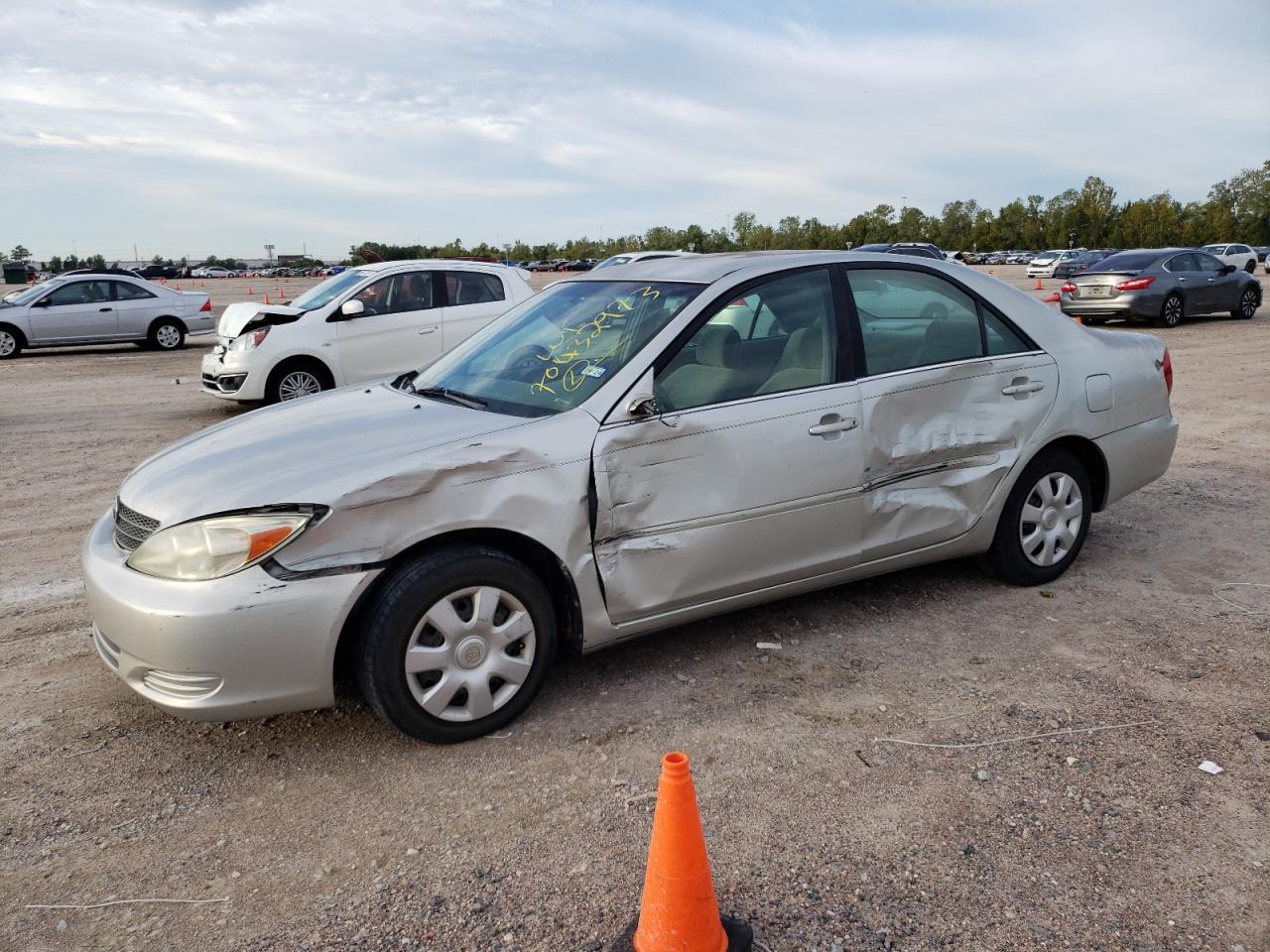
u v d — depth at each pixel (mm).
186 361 16312
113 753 3295
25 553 5492
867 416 3896
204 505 3037
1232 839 2684
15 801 3008
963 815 2820
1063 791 2928
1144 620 4211
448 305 10414
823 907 2445
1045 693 3559
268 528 2955
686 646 4039
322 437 3445
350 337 9930
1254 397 9859
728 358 3705
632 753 3215
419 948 2350
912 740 3252
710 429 3551
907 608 4391
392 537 3062
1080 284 17531
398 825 2854
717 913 2258
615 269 4535
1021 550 4480
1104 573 4805
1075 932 2342
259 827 2861
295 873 2648
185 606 2910
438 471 3109
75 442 8820
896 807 2867
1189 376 11398
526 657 3350
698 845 2215
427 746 3293
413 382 4277
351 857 2711
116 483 7160
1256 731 3250
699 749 3227
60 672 3912
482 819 2869
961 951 2291
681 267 4141
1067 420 4445
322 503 2980
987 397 4238
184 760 3246
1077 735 3256
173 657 2928
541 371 3789
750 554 3693
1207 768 3027
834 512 3852
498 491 3203
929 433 4074
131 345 19672
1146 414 4828
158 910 2510
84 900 2549
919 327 4168
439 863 2674
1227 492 6262
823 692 3605
